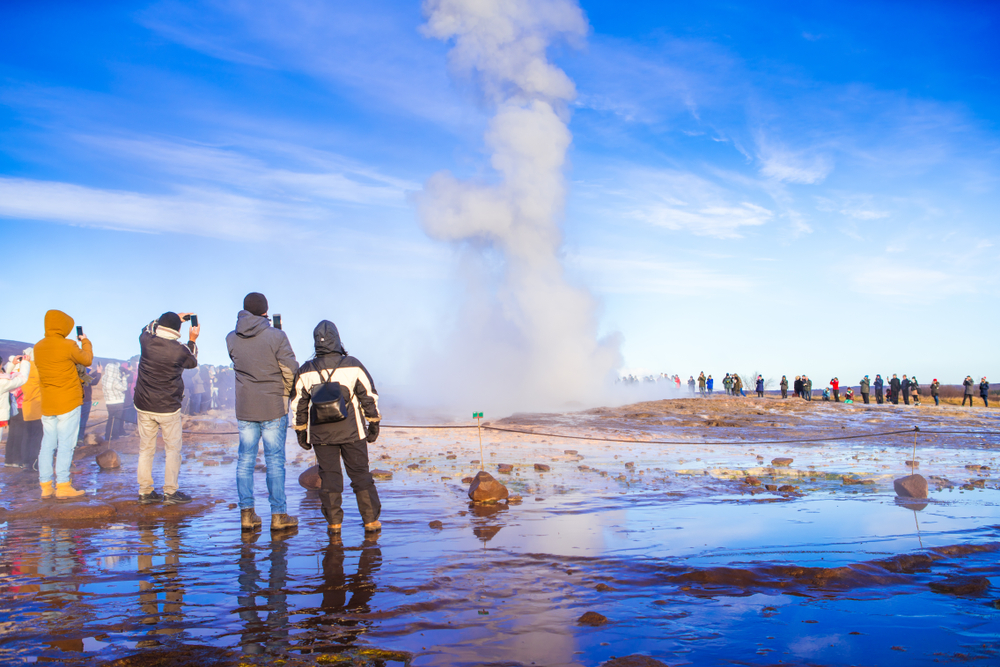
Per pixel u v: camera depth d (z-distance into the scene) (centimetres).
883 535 433
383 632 256
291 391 480
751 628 261
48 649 238
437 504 573
